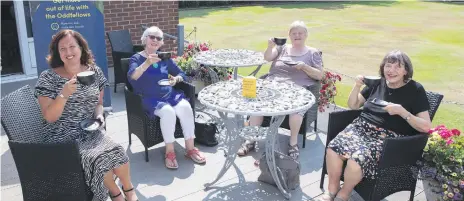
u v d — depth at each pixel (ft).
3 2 21.40
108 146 8.25
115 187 8.51
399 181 8.57
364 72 25.53
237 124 9.56
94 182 7.82
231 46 33.17
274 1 71.00
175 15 24.27
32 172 7.53
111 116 14.55
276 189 9.86
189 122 11.08
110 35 18.22
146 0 22.70
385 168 8.16
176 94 11.45
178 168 10.84
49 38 13.17
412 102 8.52
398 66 8.46
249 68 25.46
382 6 67.56
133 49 18.89
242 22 47.85
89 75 7.61
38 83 8.26
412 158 8.36
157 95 11.18
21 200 9.23
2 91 17.39
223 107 8.64
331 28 44.86
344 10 61.36
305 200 9.44
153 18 23.32
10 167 10.73
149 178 10.29
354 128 9.20
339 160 8.64
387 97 8.86
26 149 7.30
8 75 19.20
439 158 8.19
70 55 8.37
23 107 8.43
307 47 12.57
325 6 66.59
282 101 9.12
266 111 8.41
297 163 9.62
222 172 9.73
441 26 47.24
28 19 18.94
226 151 11.79
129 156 11.47
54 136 8.41
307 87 11.97
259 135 9.64
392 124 8.73
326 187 9.98
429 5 69.92
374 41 37.42
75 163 7.38
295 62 11.82
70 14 13.25
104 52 14.24
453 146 8.26
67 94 7.66
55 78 8.36
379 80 8.98
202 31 40.70
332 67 26.76
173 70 11.82
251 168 10.88
